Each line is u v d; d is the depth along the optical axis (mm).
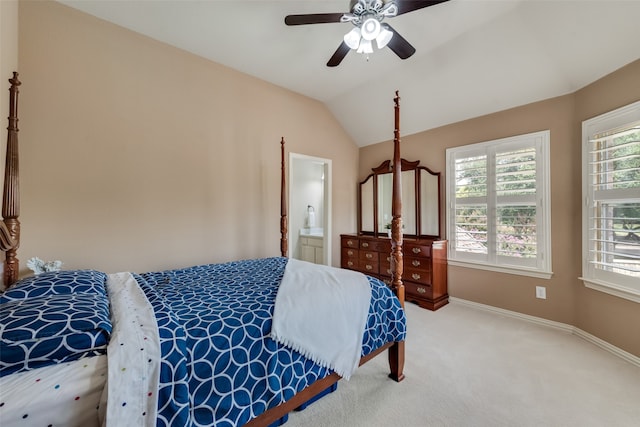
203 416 1011
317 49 2740
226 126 3074
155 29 2443
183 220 2771
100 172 2330
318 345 1400
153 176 2592
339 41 2607
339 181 4398
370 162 4520
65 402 793
